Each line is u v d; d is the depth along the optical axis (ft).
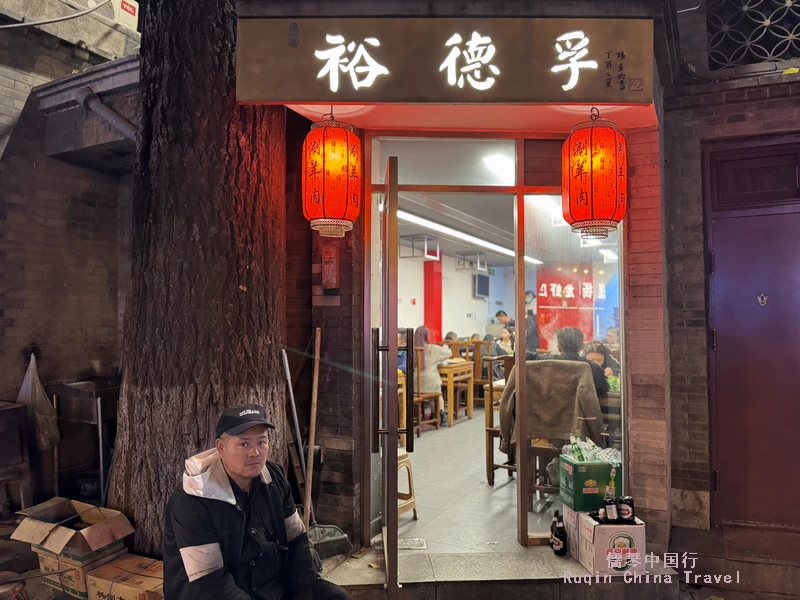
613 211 9.07
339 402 10.90
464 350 28.89
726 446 11.94
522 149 10.89
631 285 10.59
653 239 10.46
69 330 14.84
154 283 9.39
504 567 9.66
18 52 13.89
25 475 12.53
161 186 9.44
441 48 8.75
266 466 6.64
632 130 10.60
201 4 9.57
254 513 6.24
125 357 9.93
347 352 10.89
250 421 6.02
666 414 10.56
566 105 8.95
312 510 10.95
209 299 9.17
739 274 11.96
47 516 9.78
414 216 19.51
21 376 13.71
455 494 13.53
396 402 8.84
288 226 11.93
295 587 6.45
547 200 11.16
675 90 12.10
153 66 9.73
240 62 8.86
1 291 13.41
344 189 9.44
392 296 8.86
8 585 8.30
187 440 9.04
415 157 11.12
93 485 13.29
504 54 8.71
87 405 13.35
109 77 13.25
